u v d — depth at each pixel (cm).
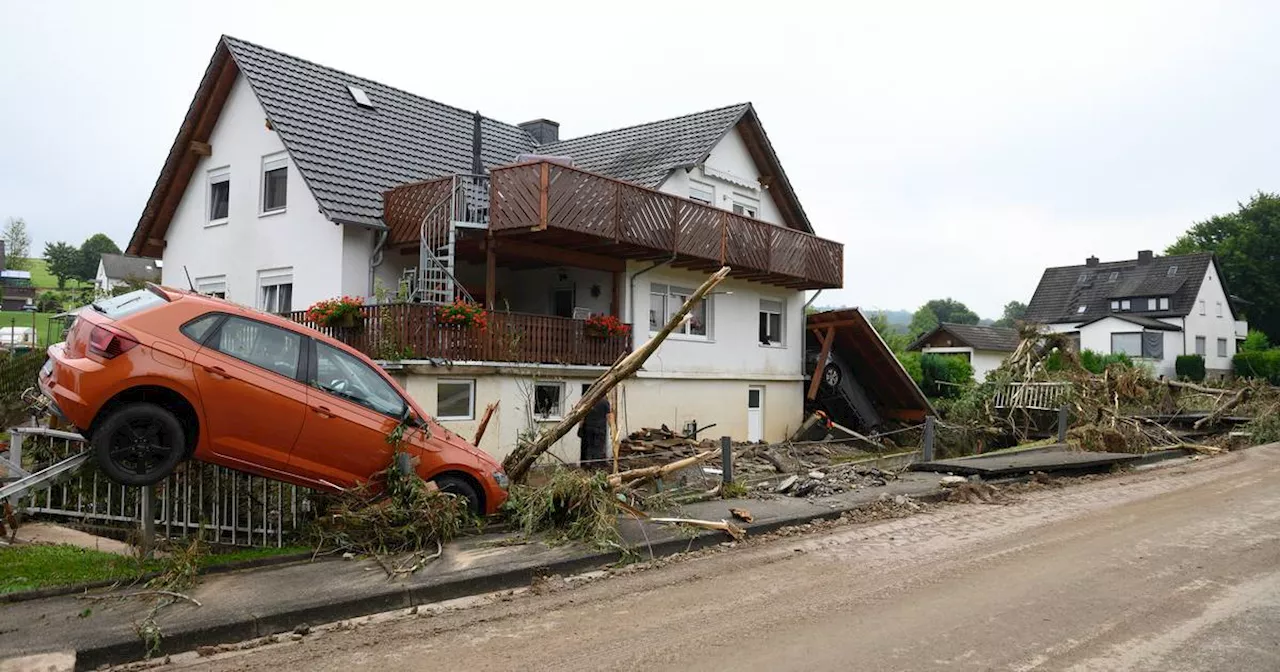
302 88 2030
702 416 2225
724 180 2342
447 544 891
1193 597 721
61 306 3656
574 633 633
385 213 1812
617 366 1067
